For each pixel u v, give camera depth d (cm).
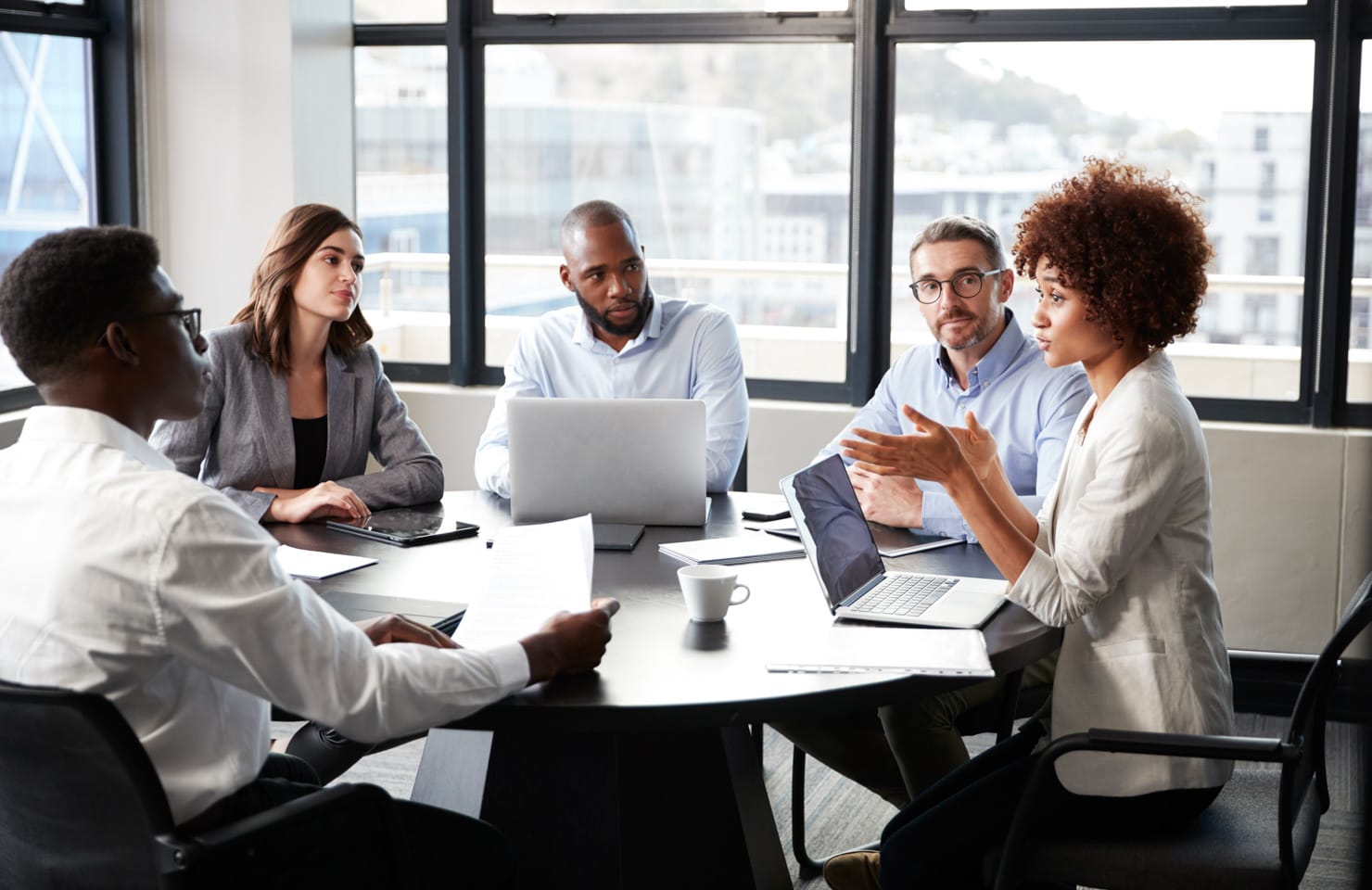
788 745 358
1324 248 389
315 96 436
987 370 287
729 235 441
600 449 258
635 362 322
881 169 421
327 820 157
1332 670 188
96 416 154
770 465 424
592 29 434
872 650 185
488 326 460
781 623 199
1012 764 194
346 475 300
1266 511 389
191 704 151
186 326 165
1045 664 259
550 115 446
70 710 138
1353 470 382
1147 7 397
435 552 242
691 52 434
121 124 431
